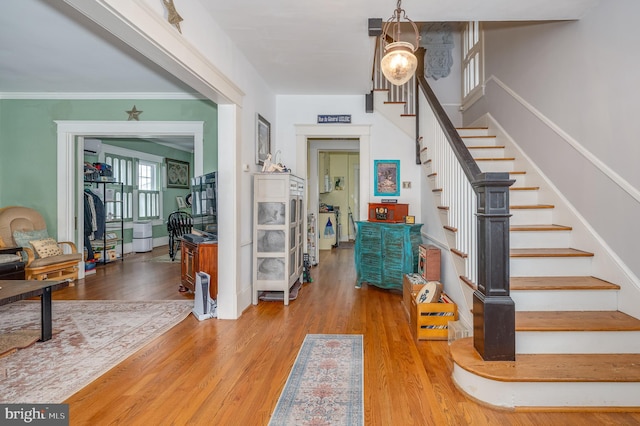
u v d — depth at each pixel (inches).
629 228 87.8
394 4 99.2
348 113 193.2
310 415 69.7
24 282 113.0
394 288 163.0
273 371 88.3
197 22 97.5
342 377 85.1
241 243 136.2
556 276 101.7
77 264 194.9
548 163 124.0
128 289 175.6
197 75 97.0
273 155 187.2
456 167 111.9
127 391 79.0
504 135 156.5
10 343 104.0
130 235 303.0
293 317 131.0
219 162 128.5
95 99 190.9
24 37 122.4
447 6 99.5
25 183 195.8
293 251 159.8
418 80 181.3
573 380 70.0
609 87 94.2
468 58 206.4
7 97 192.1
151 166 335.9
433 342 107.0
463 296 105.5
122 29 70.5
